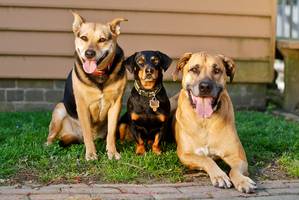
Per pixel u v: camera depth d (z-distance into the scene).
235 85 7.86
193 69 4.58
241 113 7.47
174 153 5.15
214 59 4.57
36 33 7.23
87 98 5.11
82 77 5.06
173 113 5.57
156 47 7.48
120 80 5.16
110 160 4.88
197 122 4.60
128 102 5.25
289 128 6.49
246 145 5.59
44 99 7.41
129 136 5.70
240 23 7.70
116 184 4.29
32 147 5.23
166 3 7.43
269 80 7.89
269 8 7.75
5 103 7.34
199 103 4.49
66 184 4.27
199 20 7.57
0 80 7.30
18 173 4.54
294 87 7.97
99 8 7.30
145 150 5.31
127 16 7.38
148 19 7.42
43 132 5.93
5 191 4.03
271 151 5.46
